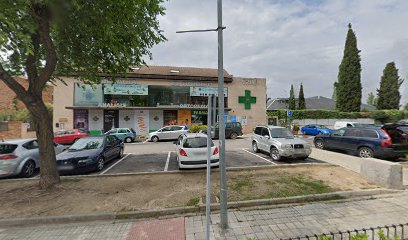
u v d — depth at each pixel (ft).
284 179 21.59
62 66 23.82
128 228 13.53
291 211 15.31
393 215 14.34
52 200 17.15
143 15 22.02
